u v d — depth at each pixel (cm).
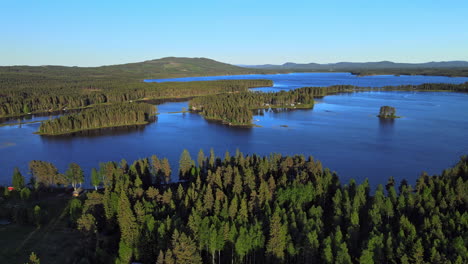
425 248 8075
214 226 8700
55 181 13750
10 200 12675
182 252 7531
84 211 10194
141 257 8525
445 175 12712
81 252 8750
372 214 9375
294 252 8244
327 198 11838
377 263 7794
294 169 13950
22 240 9575
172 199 10906
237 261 8481
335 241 8131
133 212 9906
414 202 10519
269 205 10350
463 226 8944
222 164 15150
